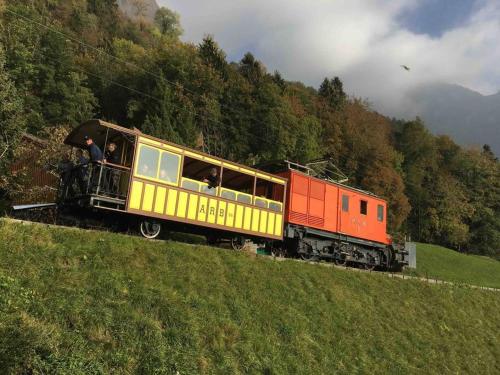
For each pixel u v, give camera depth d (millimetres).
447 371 15109
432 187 63969
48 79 41094
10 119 19406
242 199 16359
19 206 14398
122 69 52906
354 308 15500
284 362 11000
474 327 19391
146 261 11773
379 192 52000
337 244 21062
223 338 10469
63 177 14508
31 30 42188
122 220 14234
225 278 12977
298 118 53875
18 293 8719
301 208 19547
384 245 23859
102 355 8320
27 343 7383
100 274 10242
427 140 70375
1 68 20562
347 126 58531
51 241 10672
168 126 36938
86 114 43250
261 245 18500
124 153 14008
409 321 16984
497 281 37125
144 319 9516
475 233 64688
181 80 47812
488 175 71375
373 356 13609
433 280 22547
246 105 50188
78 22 64812
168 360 8969
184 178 14617
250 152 47969
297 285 14773
